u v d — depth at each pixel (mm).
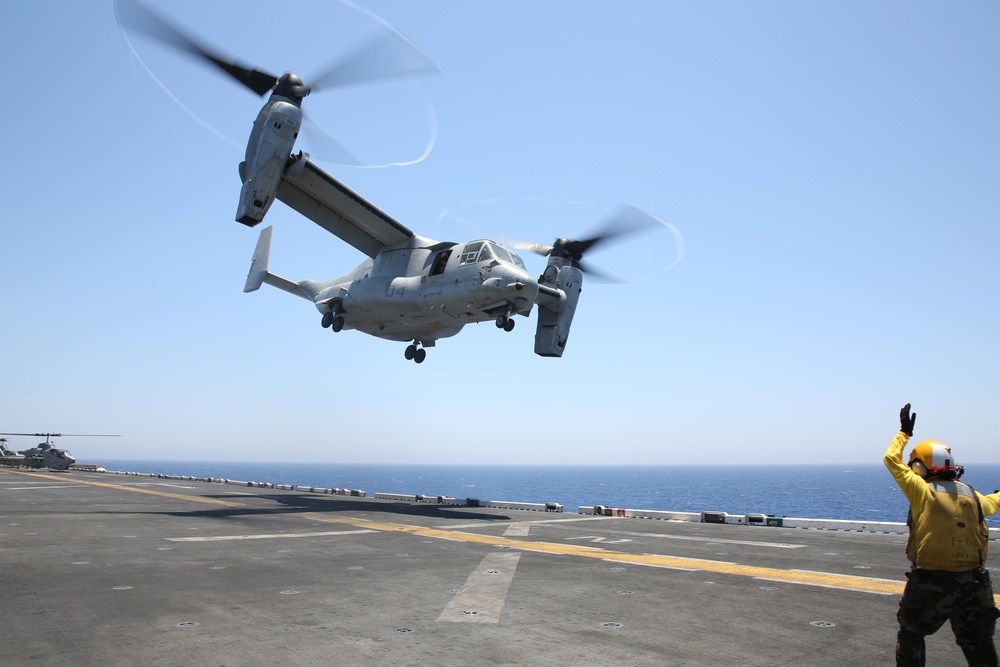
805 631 6590
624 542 13703
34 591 8180
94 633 6320
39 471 47625
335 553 11602
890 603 7887
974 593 4496
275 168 20656
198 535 13805
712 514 19109
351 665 5434
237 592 8211
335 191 23891
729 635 6426
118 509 19562
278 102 20875
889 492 158250
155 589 8352
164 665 5410
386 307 26438
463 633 6414
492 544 13172
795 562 11039
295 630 6469
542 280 27531
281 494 29250
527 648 5938
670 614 7270
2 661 5477
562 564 10680
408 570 9914
